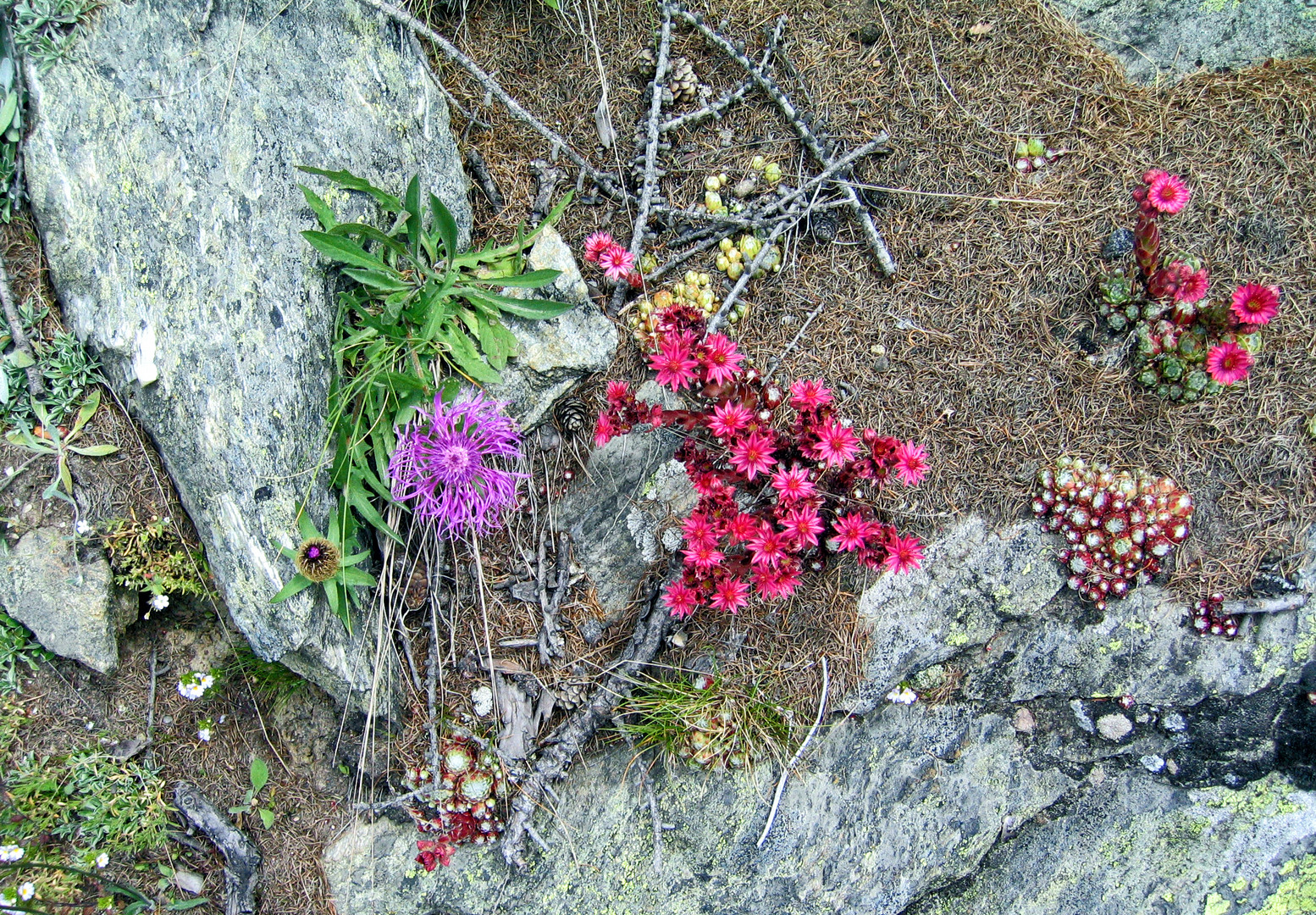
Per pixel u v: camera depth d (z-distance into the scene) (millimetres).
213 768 585
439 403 528
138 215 523
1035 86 592
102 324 529
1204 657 573
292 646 535
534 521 598
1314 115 573
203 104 525
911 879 578
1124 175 583
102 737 565
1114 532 558
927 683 588
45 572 541
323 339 540
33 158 524
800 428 533
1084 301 581
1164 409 573
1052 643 582
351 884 584
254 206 527
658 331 561
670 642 594
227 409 521
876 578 581
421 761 591
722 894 573
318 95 545
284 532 525
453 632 594
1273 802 571
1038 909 580
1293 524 567
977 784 588
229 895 583
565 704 598
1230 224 578
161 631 576
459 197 583
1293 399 569
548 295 575
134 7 522
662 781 585
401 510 564
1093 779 591
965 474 581
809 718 582
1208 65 590
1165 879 575
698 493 591
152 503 551
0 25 517
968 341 587
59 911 557
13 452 538
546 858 582
